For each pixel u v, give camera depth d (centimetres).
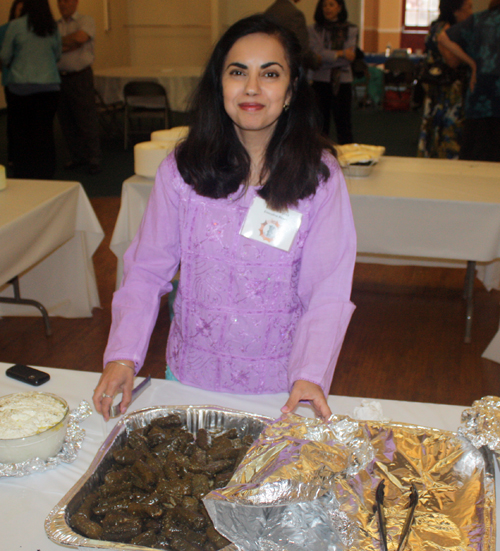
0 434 94
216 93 112
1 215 221
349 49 499
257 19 108
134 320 114
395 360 270
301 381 102
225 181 113
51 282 293
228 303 120
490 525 79
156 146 256
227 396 120
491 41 342
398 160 316
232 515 73
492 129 359
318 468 75
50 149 487
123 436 98
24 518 87
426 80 464
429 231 243
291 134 112
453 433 94
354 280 362
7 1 801
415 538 79
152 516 81
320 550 75
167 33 1041
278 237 114
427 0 1126
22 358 266
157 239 121
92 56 531
